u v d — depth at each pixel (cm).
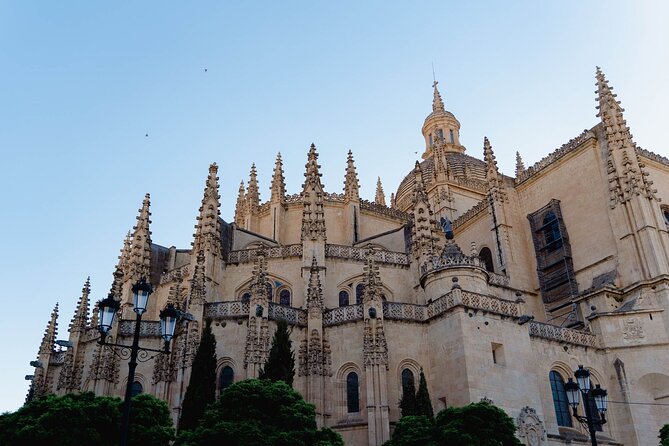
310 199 5597
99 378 4519
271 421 3192
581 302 5397
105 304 2236
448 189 7869
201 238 5312
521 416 4191
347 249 5569
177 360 4391
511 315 4522
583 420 3575
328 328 4616
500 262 6144
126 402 2100
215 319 4541
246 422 3062
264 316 4409
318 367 4388
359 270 5503
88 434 2952
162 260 6053
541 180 6362
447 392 4253
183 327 4541
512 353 4400
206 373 4034
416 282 5447
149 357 4738
